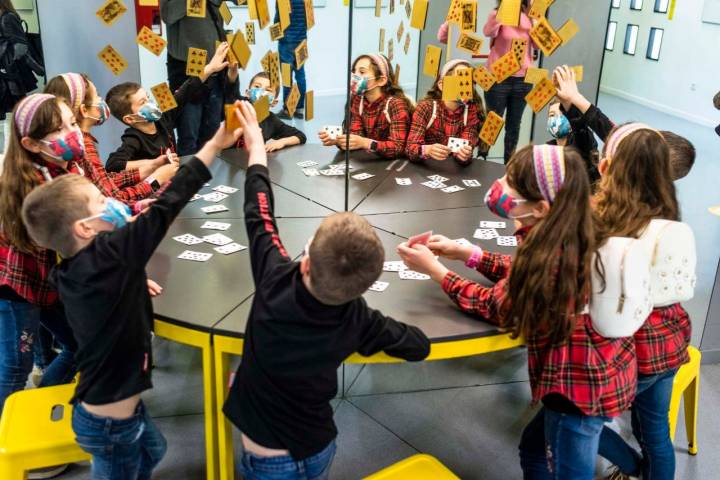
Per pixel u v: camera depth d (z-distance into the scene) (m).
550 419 1.74
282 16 2.68
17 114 2.00
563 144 2.94
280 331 1.46
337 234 1.38
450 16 2.70
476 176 3.03
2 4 3.48
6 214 2.00
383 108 3.32
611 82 4.77
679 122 4.59
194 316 1.79
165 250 2.19
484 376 2.90
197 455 2.35
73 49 3.77
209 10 3.69
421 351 1.65
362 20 7.02
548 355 1.67
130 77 3.82
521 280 1.58
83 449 1.73
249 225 1.65
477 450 2.43
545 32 2.65
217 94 3.68
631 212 1.76
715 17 4.33
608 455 2.06
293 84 2.80
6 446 1.78
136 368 1.67
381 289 1.95
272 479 1.55
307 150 3.43
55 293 2.12
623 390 1.68
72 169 2.16
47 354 2.59
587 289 1.57
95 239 1.60
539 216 1.66
